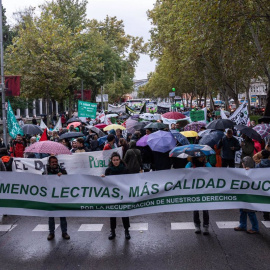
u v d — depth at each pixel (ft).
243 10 58.70
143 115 79.15
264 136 50.31
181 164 42.65
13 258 26.71
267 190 29.12
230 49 67.41
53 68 106.73
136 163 37.45
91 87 169.68
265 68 73.72
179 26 89.61
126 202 29.12
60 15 142.31
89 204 29.14
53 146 33.30
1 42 74.84
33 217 36.73
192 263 25.14
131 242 29.27
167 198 29.22
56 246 28.81
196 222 30.78
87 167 41.34
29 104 153.28
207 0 56.90
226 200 29.32
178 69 130.93
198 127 58.18
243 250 27.09
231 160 43.27
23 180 29.17
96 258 26.43
